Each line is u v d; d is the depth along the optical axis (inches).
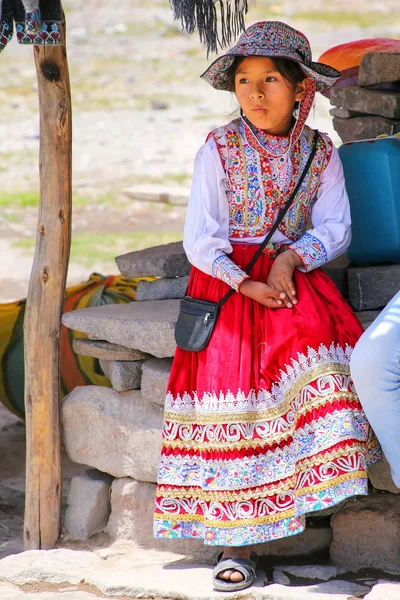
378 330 167.9
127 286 282.8
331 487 171.5
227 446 173.9
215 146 182.2
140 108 861.2
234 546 178.4
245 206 183.2
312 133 187.8
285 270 177.6
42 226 212.1
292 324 175.8
